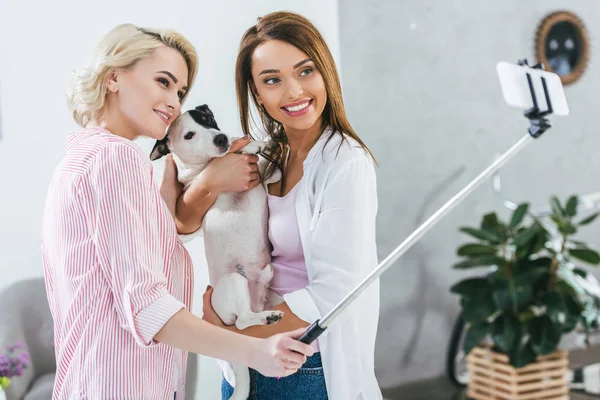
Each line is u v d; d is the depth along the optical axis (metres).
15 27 2.53
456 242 3.88
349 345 1.40
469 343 3.33
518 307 3.33
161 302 1.23
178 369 1.46
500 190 4.02
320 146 1.44
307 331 1.28
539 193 4.16
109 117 1.44
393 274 3.70
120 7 2.56
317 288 1.37
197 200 1.52
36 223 2.60
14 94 2.55
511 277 3.31
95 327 1.28
